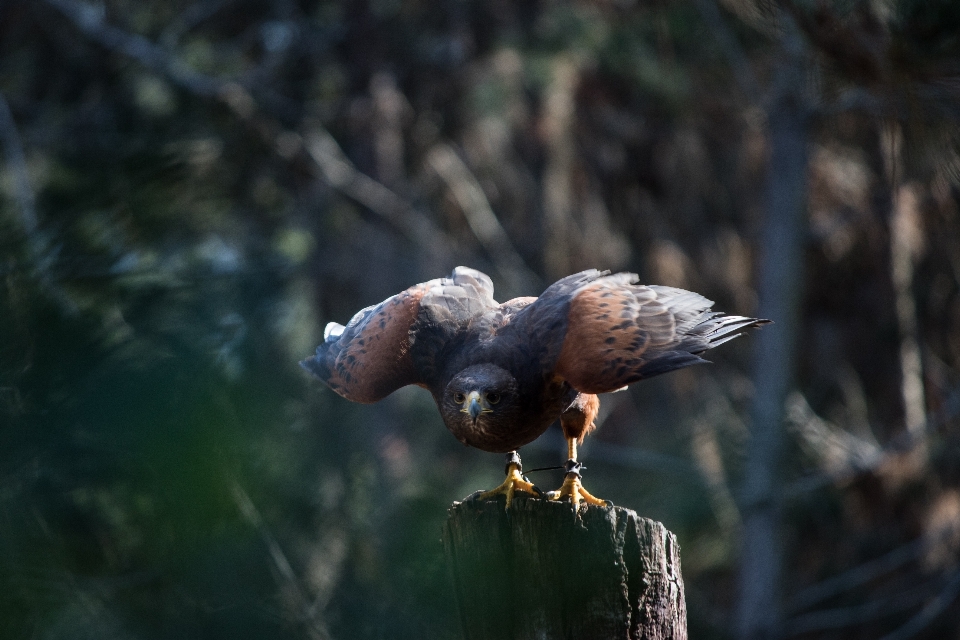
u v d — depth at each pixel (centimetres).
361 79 1736
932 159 822
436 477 1120
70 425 440
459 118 1736
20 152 1177
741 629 1484
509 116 1662
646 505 1617
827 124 1527
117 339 492
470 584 483
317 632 668
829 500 1714
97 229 616
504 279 1717
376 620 714
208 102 1550
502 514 483
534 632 469
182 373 457
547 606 468
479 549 484
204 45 1636
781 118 1480
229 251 1080
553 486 1600
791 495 1563
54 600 498
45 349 464
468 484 1498
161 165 681
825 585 1521
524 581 473
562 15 1653
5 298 485
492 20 1731
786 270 1512
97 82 1609
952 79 769
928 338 1855
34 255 523
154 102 1552
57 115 1536
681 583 490
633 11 1652
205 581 540
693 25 1502
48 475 460
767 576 1493
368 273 1675
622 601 466
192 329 595
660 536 480
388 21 1725
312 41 1700
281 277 1026
